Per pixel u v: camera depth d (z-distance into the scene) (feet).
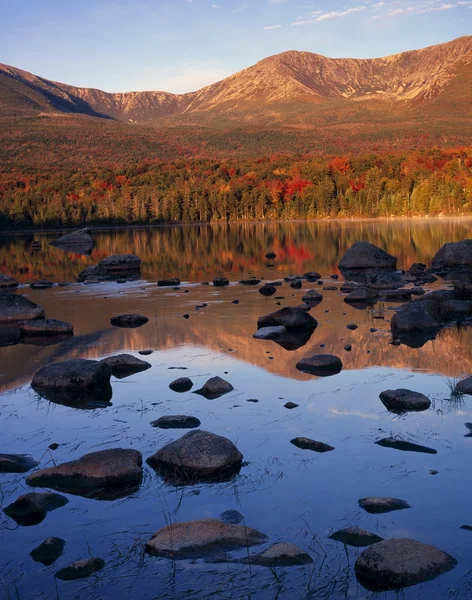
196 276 81.97
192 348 36.35
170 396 26.68
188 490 17.66
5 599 13.01
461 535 14.66
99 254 134.92
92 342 39.29
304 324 40.98
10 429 23.08
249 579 13.34
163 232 247.09
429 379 27.91
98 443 21.43
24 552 14.80
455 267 82.69
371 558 13.46
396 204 346.54
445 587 12.78
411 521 15.35
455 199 332.80
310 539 14.79
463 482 17.31
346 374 29.30
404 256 103.35
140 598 12.87
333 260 100.48
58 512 16.67
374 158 416.26
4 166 574.15
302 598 12.66
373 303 52.60
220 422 23.00
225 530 14.93
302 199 373.20
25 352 37.19
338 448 20.08
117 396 27.02
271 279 75.31
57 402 26.45
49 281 79.20
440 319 41.50
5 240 217.36
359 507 16.15
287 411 23.99
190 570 13.76
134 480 18.42
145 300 58.95
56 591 13.23
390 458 19.10
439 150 439.63
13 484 18.40
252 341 37.83
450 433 20.98
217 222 369.09
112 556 14.46
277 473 18.37
